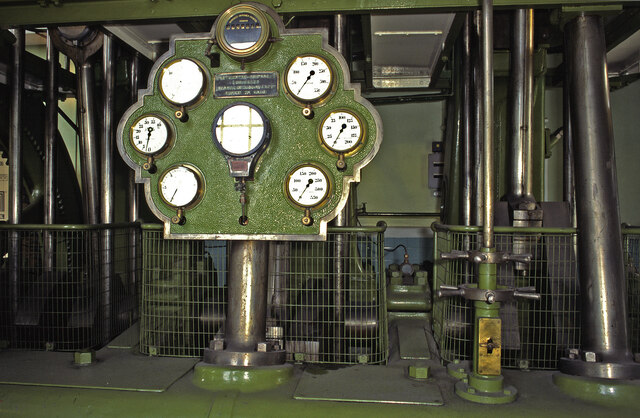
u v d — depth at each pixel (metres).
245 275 3.26
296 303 3.68
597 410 2.80
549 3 3.32
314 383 3.14
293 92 3.15
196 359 3.61
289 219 3.21
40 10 3.79
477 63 4.32
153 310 3.76
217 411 2.85
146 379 3.19
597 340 3.17
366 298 3.56
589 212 3.27
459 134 4.80
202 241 4.10
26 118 4.83
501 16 4.53
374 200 5.54
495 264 2.95
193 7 3.63
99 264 4.01
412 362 3.61
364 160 3.16
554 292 3.61
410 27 4.33
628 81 5.04
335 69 3.18
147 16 3.67
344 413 2.80
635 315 3.69
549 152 4.83
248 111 3.15
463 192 4.50
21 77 4.25
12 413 2.93
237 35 3.16
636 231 3.37
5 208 5.08
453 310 3.64
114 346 3.88
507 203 3.91
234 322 3.25
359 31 4.88
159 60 3.30
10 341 3.92
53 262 4.41
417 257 5.41
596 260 3.23
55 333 3.97
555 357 3.54
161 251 4.15
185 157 3.29
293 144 3.22
